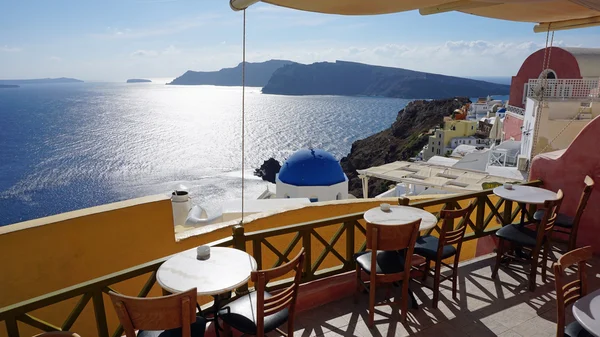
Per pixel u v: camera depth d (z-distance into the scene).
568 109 15.00
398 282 4.32
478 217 5.12
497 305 3.93
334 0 3.46
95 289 2.86
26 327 4.41
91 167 131.38
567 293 2.56
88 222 4.48
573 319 3.67
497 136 37.03
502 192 4.74
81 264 4.48
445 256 3.88
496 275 4.52
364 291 4.21
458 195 4.89
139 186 106.88
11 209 86.06
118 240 4.72
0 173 118.00
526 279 4.46
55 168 127.25
